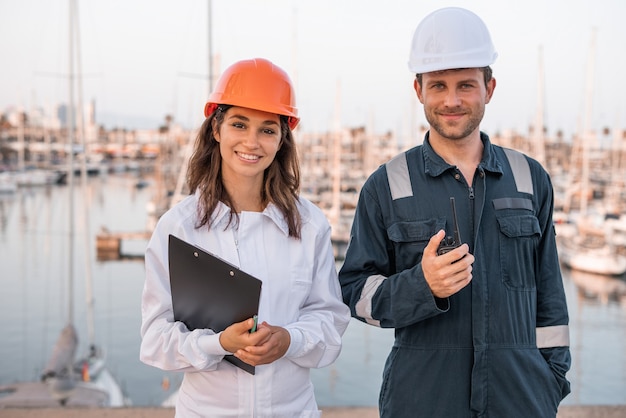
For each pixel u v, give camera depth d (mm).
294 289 1543
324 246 1617
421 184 1666
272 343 1384
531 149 33594
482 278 1591
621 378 14477
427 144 1699
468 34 1605
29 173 52469
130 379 14195
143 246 28562
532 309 1642
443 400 1605
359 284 1676
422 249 1628
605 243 23297
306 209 1627
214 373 1485
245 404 1473
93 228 34500
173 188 32750
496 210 1628
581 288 20578
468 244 1620
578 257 21750
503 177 1668
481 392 1577
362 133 39219
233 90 1531
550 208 1707
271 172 1600
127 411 2637
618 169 35719
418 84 1707
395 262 1712
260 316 1495
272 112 1510
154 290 1498
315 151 38406
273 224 1563
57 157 59594
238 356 1390
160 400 12875
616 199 31375
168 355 1458
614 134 35812
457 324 1600
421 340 1629
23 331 17812
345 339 16906
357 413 2678
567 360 1659
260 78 1537
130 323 18578
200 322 1467
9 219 36812
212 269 1399
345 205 28203
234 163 1535
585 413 2703
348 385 13938
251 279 1354
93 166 66688
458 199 1640
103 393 11711
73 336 14172
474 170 1674
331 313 1585
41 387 11844
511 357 1585
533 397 1597
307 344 1473
